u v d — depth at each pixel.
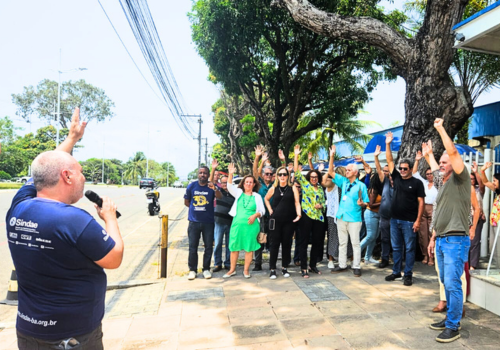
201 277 6.24
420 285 5.41
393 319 4.14
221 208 6.65
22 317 1.88
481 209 5.80
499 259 4.88
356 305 4.61
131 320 4.42
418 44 6.93
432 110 6.79
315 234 6.16
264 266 6.96
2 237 10.02
